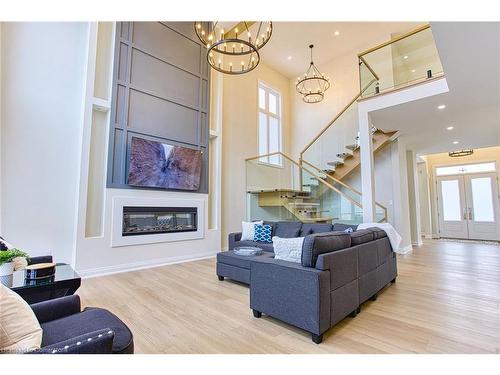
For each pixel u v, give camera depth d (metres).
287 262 2.46
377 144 6.26
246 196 7.07
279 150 8.52
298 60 8.02
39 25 4.01
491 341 2.06
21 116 3.78
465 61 3.25
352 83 7.55
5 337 1.06
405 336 2.17
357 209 5.68
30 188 3.81
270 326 2.38
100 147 4.46
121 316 2.59
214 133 6.21
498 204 8.70
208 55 3.76
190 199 5.55
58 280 2.31
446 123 5.54
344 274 2.42
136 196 4.72
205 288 3.51
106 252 4.31
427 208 9.74
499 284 3.63
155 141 4.96
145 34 5.00
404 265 4.89
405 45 4.73
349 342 2.07
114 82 4.52
